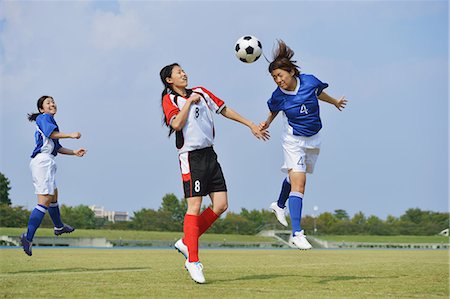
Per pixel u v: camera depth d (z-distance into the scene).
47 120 11.50
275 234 83.56
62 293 7.32
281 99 9.96
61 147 11.98
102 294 7.22
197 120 8.91
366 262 17.41
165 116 8.98
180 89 9.18
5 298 6.86
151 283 8.75
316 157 10.23
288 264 15.57
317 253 29.53
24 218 67.50
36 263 14.80
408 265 15.23
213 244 63.38
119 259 17.81
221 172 9.20
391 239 83.88
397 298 7.09
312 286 8.43
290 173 9.97
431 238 87.38
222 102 9.45
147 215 90.38
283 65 9.67
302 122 9.91
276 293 7.41
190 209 8.94
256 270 12.36
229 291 7.62
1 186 68.81
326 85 10.09
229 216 100.00
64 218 90.88
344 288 8.20
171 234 69.06
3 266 13.31
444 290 8.06
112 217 167.75
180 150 8.99
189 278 9.70
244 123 9.57
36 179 11.56
